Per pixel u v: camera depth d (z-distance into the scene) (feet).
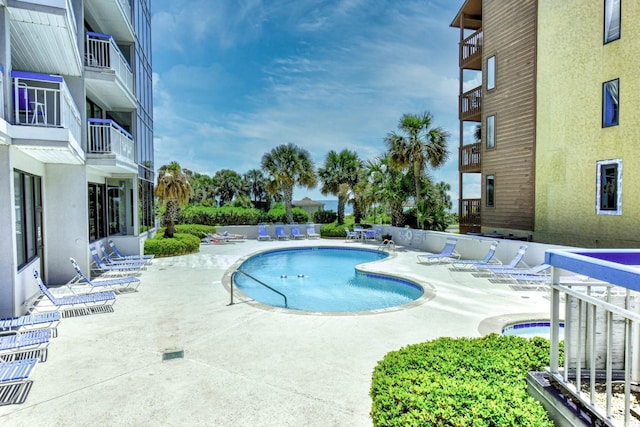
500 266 35.81
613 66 36.24
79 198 34.24
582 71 39.29
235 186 164.55
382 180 72.02
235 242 70.49
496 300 27.81
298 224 82.33
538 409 8.77
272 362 17.01
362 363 16.90
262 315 24.14
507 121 49.85
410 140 63.46
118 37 47.42
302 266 50.67
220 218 86.79
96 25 44.09
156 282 34.45
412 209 68.44
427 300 27.84
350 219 92.99
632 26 34.45
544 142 44.09
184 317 23.72
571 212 40.81
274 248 60.64
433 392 9.35
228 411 13.03
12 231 22.50
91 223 41.50
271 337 20.18
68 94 26.73
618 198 35.99
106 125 35.94
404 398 9.09
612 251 9.98
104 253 39.34
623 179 35.53
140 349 18.56
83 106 34.65
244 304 26.84
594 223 38.34
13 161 23.18
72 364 16.84
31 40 27.43
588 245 38.99
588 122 38.81
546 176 43.88
